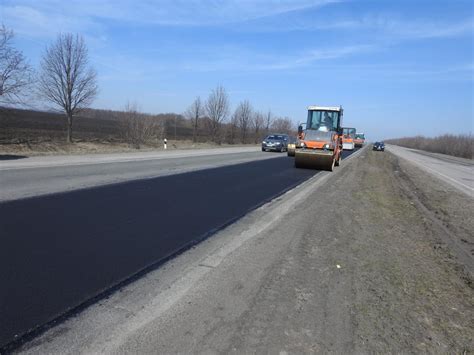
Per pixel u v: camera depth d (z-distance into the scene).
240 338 3.49
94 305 3.98
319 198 11.61
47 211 7.50
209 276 4.92
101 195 9.36
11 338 3.31
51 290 4.25
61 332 3.45
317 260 5.90
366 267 5.78
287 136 38.53
